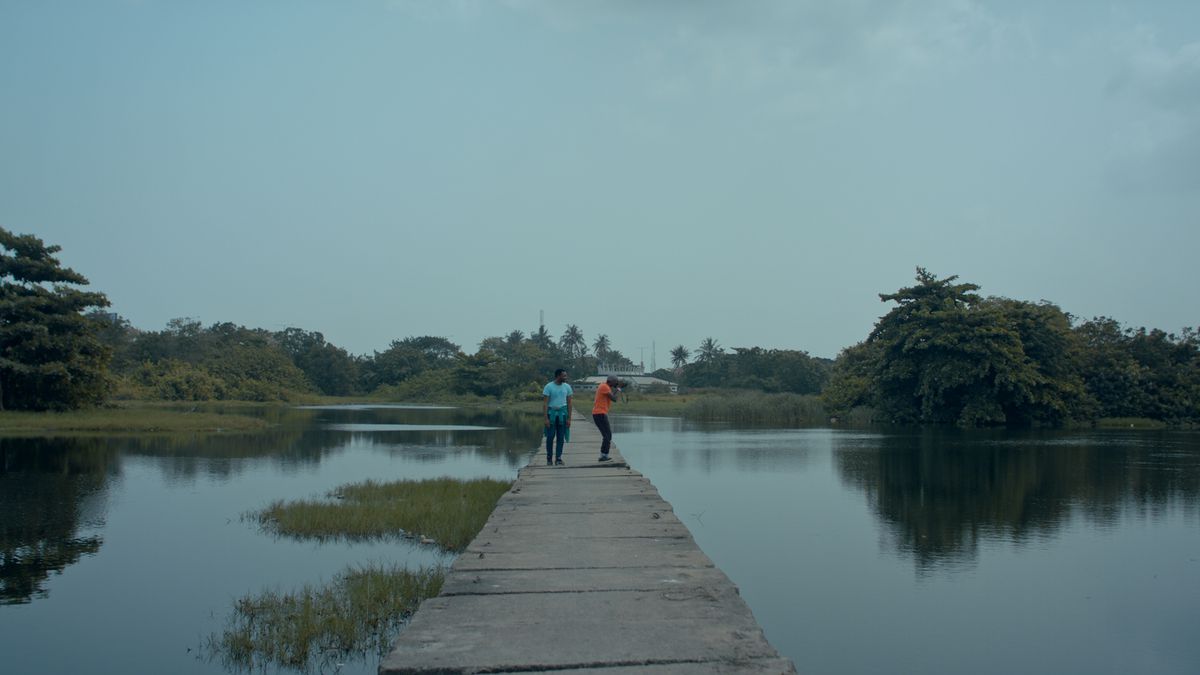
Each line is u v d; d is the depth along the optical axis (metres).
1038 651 7.83
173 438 32.00
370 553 11.44
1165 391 44.12
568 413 15.99
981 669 7.40
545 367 102.56
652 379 126.81
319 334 106.31
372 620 8.28
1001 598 9.46
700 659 4.54
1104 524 13.70
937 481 19.12
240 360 81.19
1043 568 10.78
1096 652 7.81
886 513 14.67
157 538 12.50
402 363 104.69
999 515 14.52
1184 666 7.50
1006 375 40.75
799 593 9.63
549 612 5.48
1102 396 44.72
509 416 55.22
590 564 6.95
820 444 29.86
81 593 9.60
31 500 16.22
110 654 7.68
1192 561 11.09
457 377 90.12
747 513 14.66
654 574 6.57
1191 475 20.30
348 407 72.38
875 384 46.19
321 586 9.74
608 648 4.73
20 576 10.33
